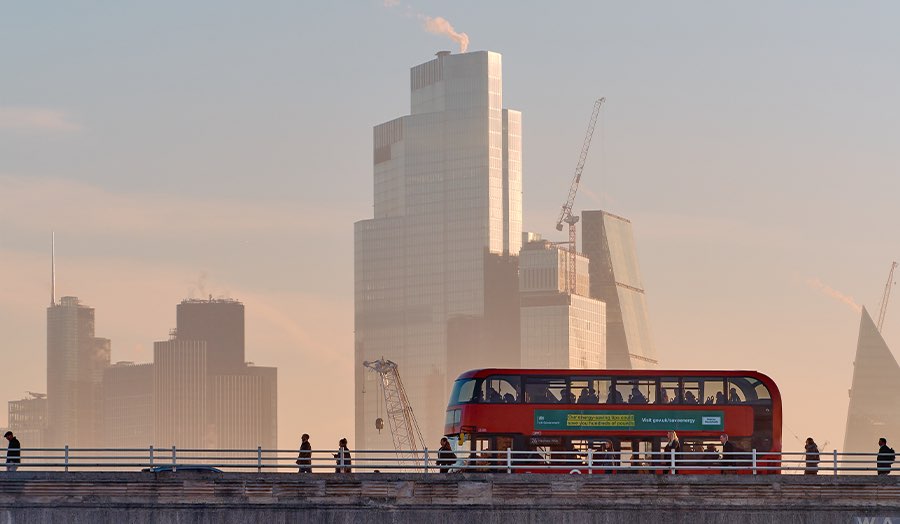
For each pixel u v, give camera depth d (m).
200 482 83.94
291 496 84.88
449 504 86.00
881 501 87.38
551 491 86.56
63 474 82.62
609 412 96.25
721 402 96.56
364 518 85.38
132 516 83.06
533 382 96.88
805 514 87.06
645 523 86.56
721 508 86.81
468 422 96.19
